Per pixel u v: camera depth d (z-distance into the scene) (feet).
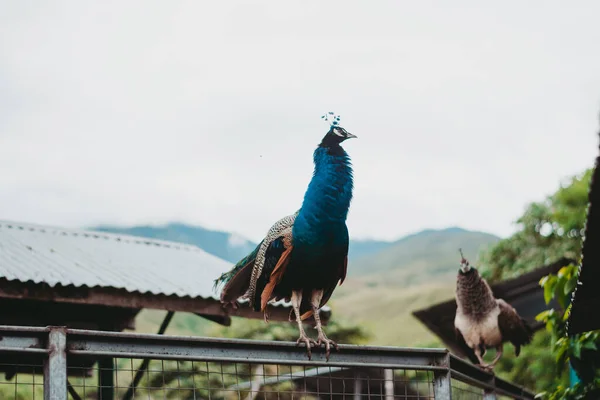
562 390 29.48
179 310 32.55
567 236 81.00
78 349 17.01
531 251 82.23
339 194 22.89
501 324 34.01
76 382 32.99
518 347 34.88
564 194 79.77
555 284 29.01
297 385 36.76
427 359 21.15
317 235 22.52
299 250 22.59
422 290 154.92
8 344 16.52
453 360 22.56
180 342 18.06
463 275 33.86
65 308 33.94
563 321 29.63
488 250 85.30
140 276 34.27
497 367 73.10
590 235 18.42
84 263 34.63
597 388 28.25
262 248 23.26
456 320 34.50
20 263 32.19
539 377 69.10
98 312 34.94
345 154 23.47
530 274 45.29
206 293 33.37
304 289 23.26
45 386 16.47
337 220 22.79
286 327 69.67
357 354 20.40
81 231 40.83
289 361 19.48
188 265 39.47
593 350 28.50
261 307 22.71
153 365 45.96
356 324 76.69
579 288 20.34
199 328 105.81
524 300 45.73
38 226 39.96
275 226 23.39
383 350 20.59
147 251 40.75
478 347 34.30
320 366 19.80
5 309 32.40
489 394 27.17
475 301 33.73
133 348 17.56
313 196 22.81
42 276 30.30
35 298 29.63
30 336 16.74
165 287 32.91
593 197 17.48
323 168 23.09
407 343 106.32
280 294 23.82
